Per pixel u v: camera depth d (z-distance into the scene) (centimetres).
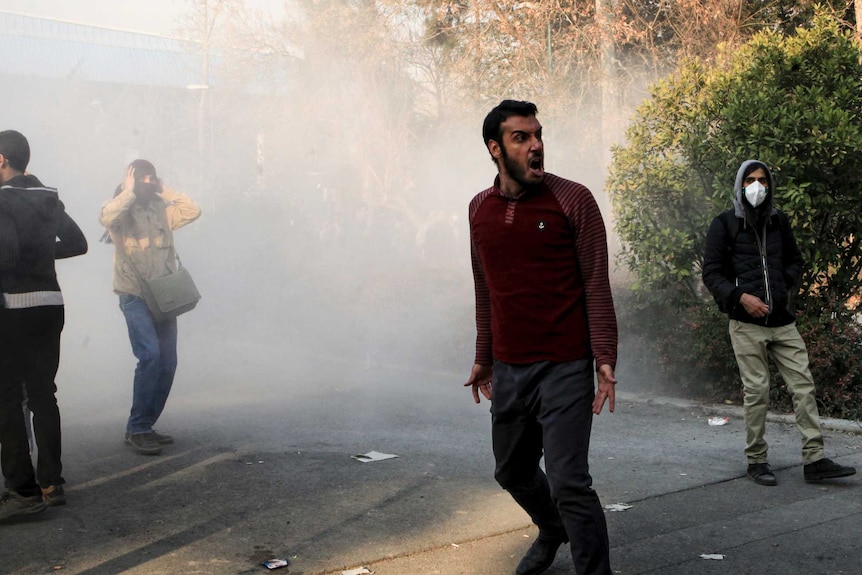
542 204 349
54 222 491
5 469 464
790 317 541
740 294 537
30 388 490
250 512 485
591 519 343
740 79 750
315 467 580
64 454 617
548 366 351
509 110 347
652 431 682
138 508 493
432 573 398
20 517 467
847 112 688
